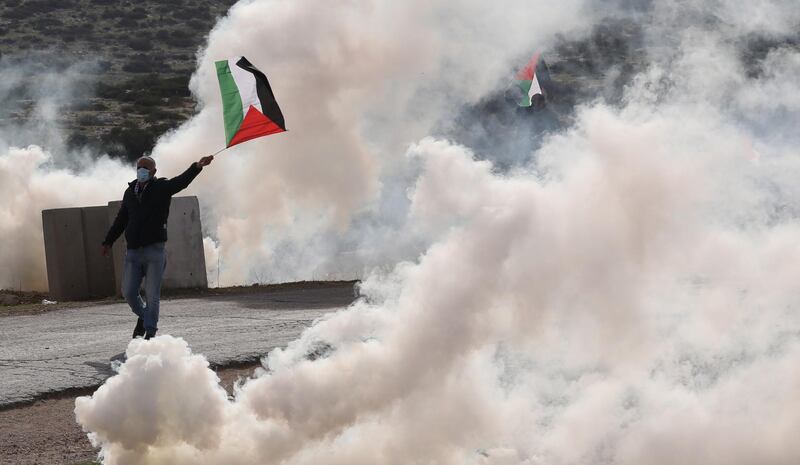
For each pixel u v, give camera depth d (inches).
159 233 1632.6
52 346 1780.3
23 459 1063.6
